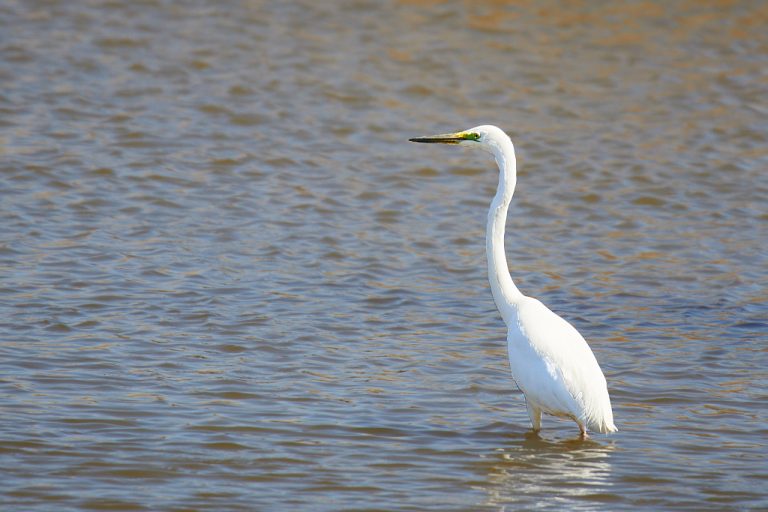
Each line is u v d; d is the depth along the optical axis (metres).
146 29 27.14
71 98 22.42
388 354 11.71
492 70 25.69
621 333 12.70
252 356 11.45
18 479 8.30
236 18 28.36
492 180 19.88
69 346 11.42
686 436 9.62
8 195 17.30
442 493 8.34
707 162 20.97
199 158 19.78
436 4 30.09
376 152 20.84
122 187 18.06
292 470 8.68
